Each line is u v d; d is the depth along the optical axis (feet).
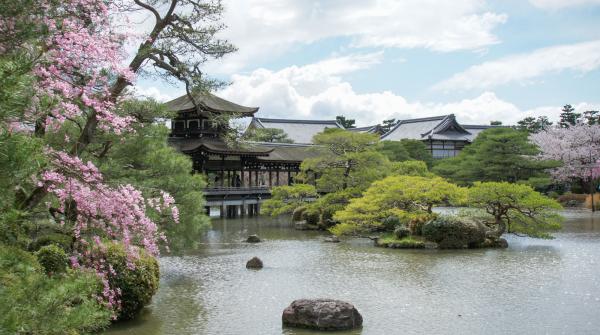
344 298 60.90
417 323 50.65
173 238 66.85
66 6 28.91
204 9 48.98
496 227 109.70
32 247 44.06
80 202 31.09
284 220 175.11
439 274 74.28
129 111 46.44
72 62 28.53
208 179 181.78
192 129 182.09
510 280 69.51
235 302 59.36
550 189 250.78
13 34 22.94
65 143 39.73
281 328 49.52
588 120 281.33
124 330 48.52
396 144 241.14
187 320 52.08
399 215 106.32
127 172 55.42
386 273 75.61
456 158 240.73
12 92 19.12
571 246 101.35
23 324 18.25
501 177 210.59
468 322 50.78
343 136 139.74
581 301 58.08
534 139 240.73
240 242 115.03
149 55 46.47
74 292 20.76
